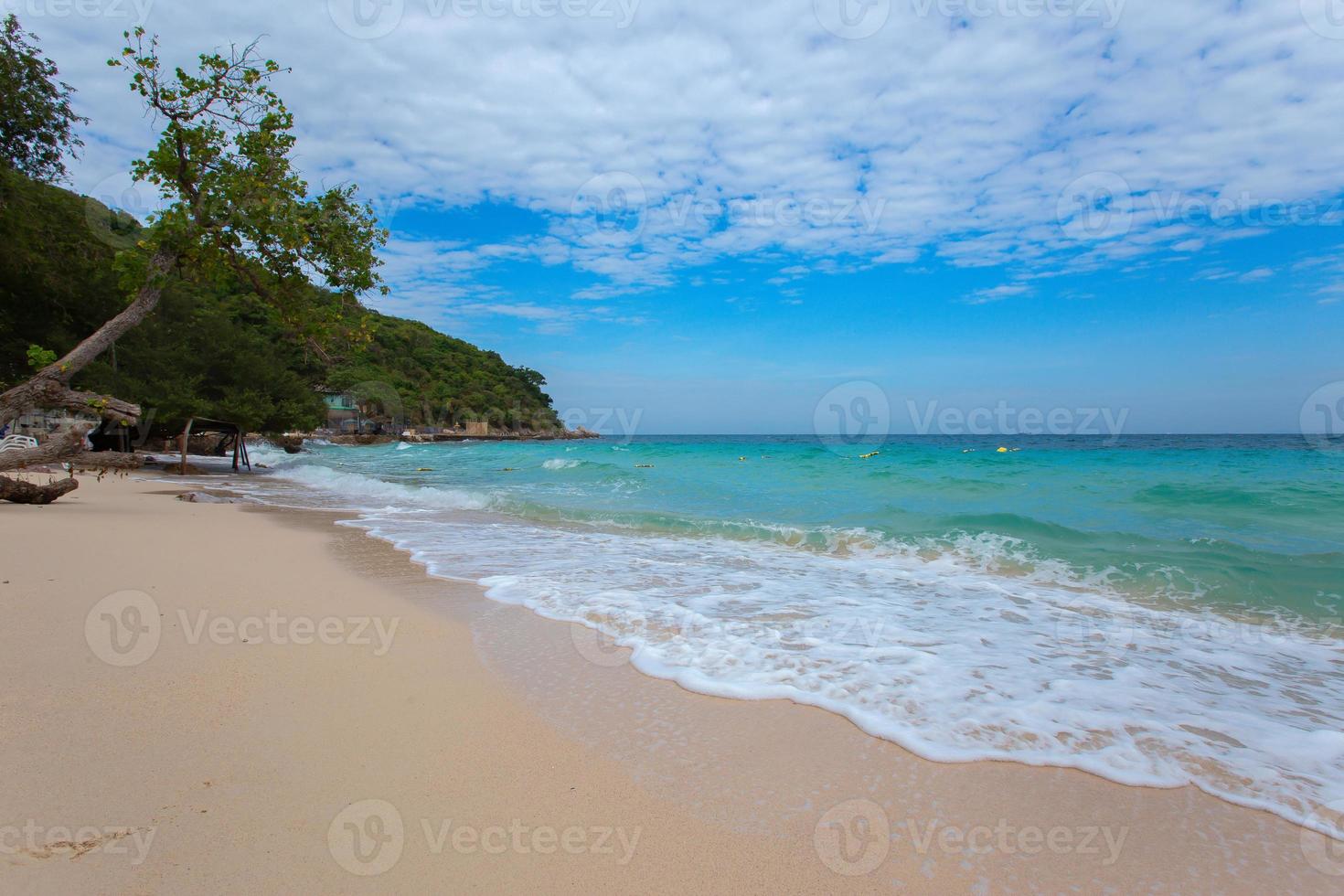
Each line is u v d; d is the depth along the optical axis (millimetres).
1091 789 2779
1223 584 6184
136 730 2980
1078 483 14570
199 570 6445
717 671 4051
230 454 42031
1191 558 7230
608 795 2658
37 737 2854
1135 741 3186
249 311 50312
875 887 2150
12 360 22312
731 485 16859
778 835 2418
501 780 2736
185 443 24812
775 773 2855
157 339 31953
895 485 15766
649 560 7918
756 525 10023
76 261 22609
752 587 6398
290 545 8484
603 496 15508
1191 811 2633
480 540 9375
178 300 33812
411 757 2891
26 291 21188
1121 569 6816
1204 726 3363
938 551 8203
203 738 2945
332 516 12250
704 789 2721
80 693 3326
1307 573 6461
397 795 2586
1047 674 4066
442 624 4996
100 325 24688
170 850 2137
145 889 1952
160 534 8555
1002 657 4367
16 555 6539
